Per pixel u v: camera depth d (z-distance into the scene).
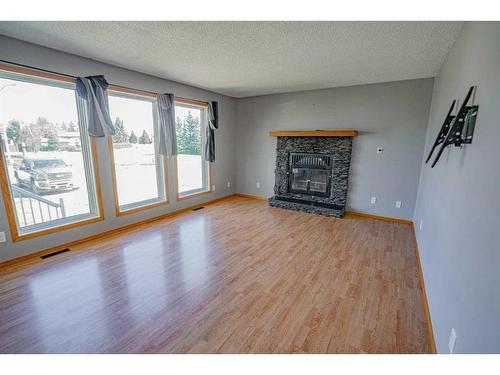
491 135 1.04
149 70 3.33
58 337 1.60
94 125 2.93
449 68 2.38
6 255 2.47
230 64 3.03
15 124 2.52
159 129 3.87
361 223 3.91
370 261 2.67
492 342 0.81
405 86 3.68
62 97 2.82
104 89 2.98
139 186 3.84
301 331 1.68
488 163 1.04
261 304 1.95
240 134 5.59
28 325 1.70
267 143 5.21
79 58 2.78
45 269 2.42
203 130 4.93
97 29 2.09
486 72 1.21
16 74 2.41
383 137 3.94
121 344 1.55
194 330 1.67
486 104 1.16
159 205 4.04
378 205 4.12
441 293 1.55
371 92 3.95
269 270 2.46
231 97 5.34
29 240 2.61
